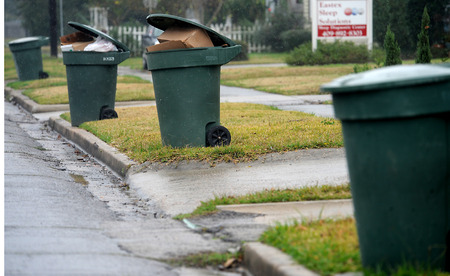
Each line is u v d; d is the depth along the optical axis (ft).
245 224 27.17
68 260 23.09
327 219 25.03
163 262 23.50
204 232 26.91
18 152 48.19
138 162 41.37
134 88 92.43
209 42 41.81
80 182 39.86
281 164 38.42
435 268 19.52
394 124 18.79
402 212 19.17
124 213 31.91
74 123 59.82
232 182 35.22
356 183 19.74
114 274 21.79
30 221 28.60
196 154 40.11
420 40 64.80
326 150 40.40
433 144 18.94
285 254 21.70
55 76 117.39
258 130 47.65
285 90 85.81
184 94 41.50
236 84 98.27
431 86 18.52
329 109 66.33
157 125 55.01
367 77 19.20
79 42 61.11
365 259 19.94
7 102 93.45
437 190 19.31
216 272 22.80
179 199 33.04
